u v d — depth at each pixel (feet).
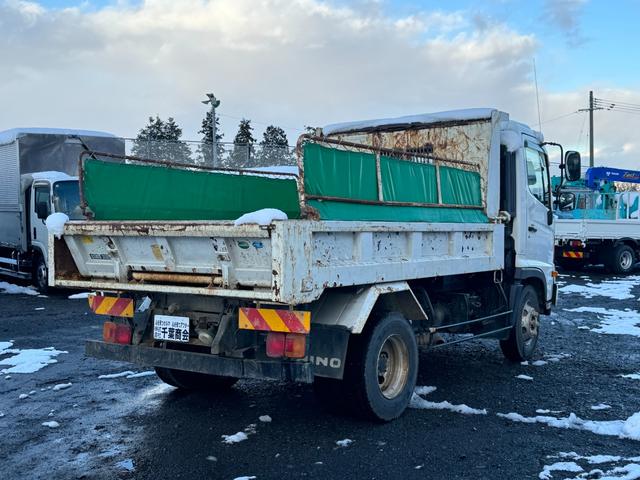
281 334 14.84
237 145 64.08
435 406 18.94
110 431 16.97
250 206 23.17
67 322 34.71
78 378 22.56
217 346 15.80
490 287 24.02
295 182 24.68
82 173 18.04
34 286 50.19
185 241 15.80
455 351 27.40
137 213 19.58
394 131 25.38
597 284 53.88
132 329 17.66
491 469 14.26
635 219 66.23
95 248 17.97
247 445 15.84
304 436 16.44
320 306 16.55
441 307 22.44
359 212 16.43
